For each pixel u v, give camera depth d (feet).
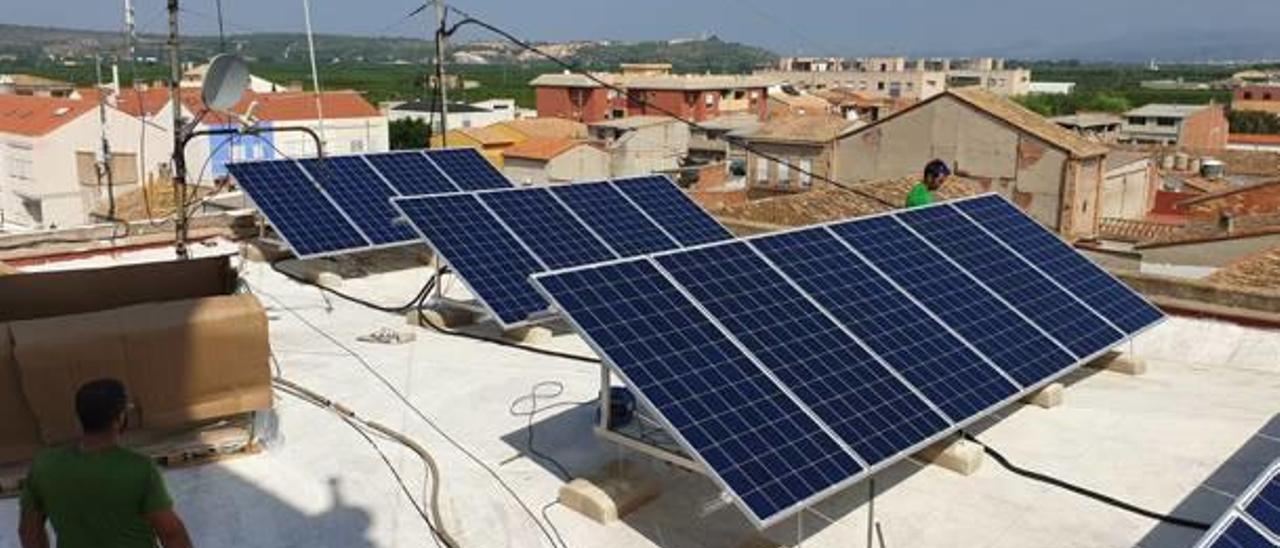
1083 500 27.14
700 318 26.55
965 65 583.17
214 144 156.46
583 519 25.89
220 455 28.55
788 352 26.55
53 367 25.95
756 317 27.45
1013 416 32.71
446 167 59.26
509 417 32.68
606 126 272.92
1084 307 36.24
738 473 22.07
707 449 22.38
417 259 54.54
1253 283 54.60
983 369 29.66
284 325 42.63
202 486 27.02
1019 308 34.22
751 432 23.32
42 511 17.72
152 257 53.52
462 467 28.84
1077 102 446.19
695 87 327.06
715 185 203.51
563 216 45.60
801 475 22.67
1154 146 240.32
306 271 50.39
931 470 28.76
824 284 30.50
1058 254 39.73
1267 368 37.81
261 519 25.52
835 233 33.86
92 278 31.81
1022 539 25.16
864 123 163.43
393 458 29.27
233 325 28.27
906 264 33.96
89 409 17.11
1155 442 30.78
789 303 28.73
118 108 174.70
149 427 27.76
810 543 24.80
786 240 32.04
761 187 175.42
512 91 534.37
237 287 33.40
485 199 44.01
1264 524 19.08
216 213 60.18
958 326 31.40
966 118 148.66
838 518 26.07
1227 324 41.83
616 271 26.91
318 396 33.81
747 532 25.20
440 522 25.46
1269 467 20.62
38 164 183.32
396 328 42.37
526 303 39.32
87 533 17.37
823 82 508.12
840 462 23.50
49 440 26.32
